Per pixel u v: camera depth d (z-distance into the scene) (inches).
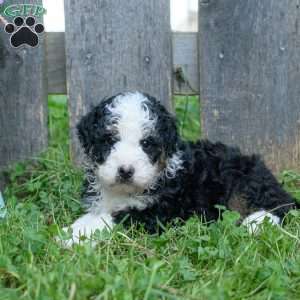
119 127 45.6
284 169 55.6
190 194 48.1
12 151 55.0
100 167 46.1
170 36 54.2
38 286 37.1
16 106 54.5
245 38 54.0
